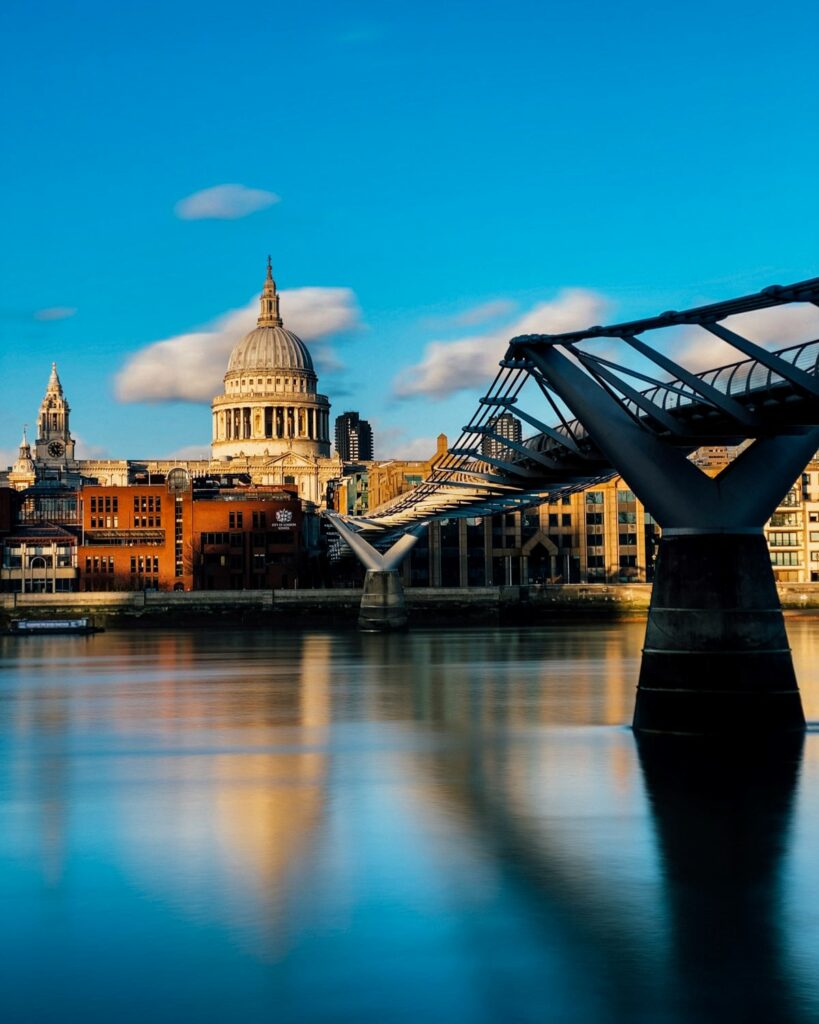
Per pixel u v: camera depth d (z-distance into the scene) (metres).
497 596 191.50
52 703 83.44
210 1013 27.77
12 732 68.81
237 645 142.50
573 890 35.94
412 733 66.50
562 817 44.88
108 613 185.38
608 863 38.59
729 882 36.53
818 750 54.91
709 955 30.73
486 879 37.09
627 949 31.12
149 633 174.00
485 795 49.06
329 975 29.75
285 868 38.56
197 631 177.25
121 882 37.34
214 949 31.52
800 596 199.38
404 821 44.78
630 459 56.53
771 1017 27.30
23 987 29.27
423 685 92.38
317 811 46.78
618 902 34.75
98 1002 28.39
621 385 55.97
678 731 56.72
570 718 71.38
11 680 101.31
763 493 56.00
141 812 46.97
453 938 32.06
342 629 177.62
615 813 45.12
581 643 140.00
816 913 33.75
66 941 32.19
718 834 41.91
